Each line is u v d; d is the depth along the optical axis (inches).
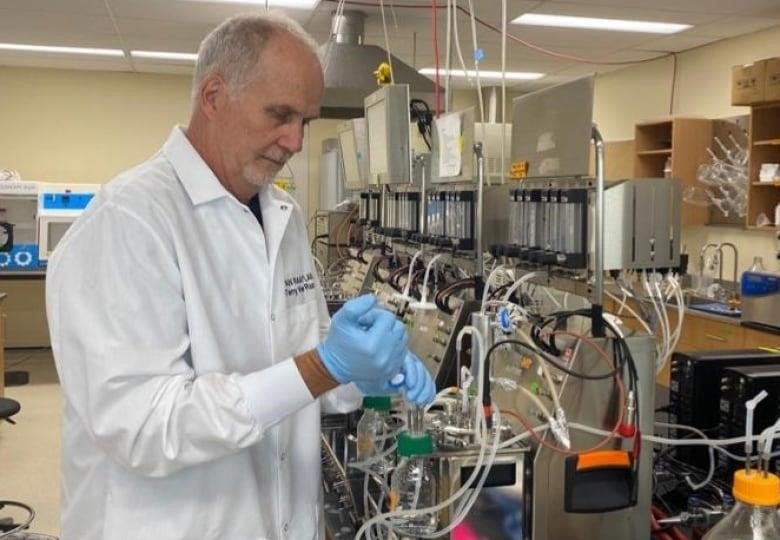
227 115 42.4
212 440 37.6
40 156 279.9
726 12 186.9
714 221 222.2
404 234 105.9
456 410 56.5
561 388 52.2
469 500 49.3
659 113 255.4
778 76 175.2
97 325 38.4
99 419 37.8
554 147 63.3
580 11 184.7
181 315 41.9
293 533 50.8
